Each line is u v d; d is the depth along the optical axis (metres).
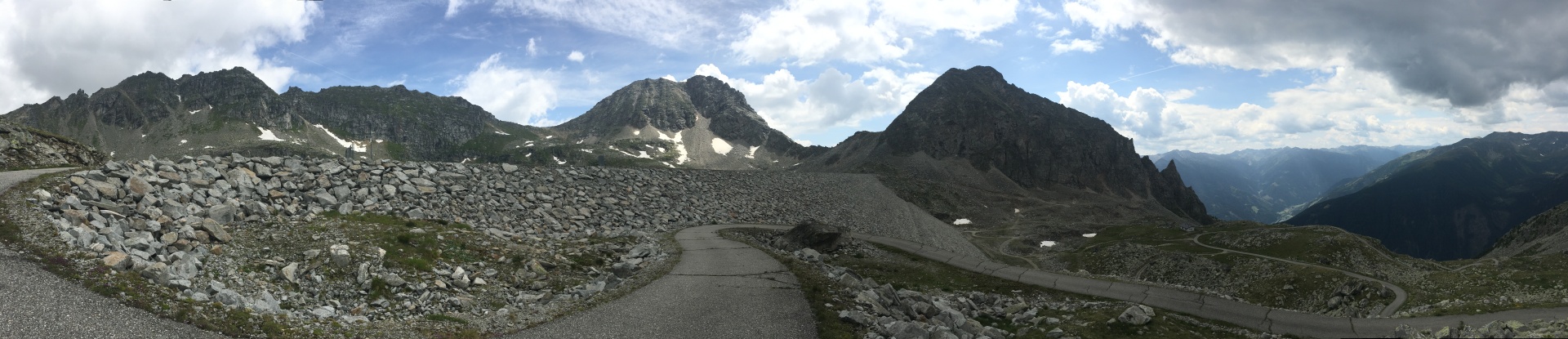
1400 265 135.62
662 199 82.31
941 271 63.38
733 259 47.59
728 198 95.44
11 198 31.50
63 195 34.38
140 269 26.45
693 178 98.38
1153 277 157.00
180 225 34.47
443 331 27.92
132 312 22.67
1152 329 35.91
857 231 101.31
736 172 118.00
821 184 136.62
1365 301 102.75
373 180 54.31
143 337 21.19
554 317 30.86
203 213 37.84
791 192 116.06
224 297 26.08
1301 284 124.50
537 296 35.97
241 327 23.72
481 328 28.81
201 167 45.34
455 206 55.44
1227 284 140.50
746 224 83.75
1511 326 25.64
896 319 34.12
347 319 28.05
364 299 31.16
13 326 19.91
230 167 47.53
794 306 33.41
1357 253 143.62
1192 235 192.00
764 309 32.81
